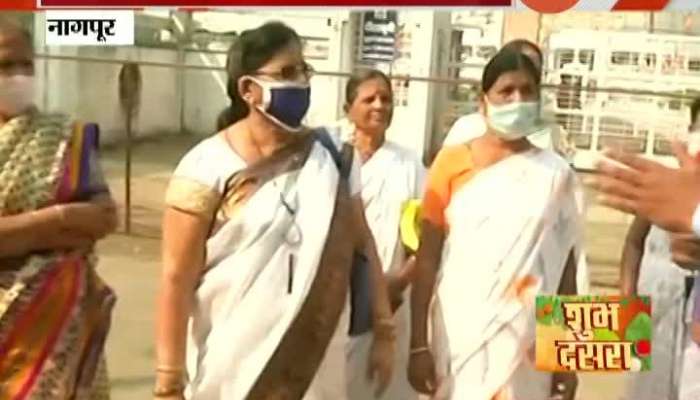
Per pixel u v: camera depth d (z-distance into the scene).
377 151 3.93
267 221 2.96
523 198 3.20
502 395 3.21
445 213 3.31
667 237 3.13
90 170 2.93
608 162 1.96
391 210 3.84
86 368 2.96
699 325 3.16
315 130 3.12
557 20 11.95
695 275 3.17
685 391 3.25
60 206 2.83
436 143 10.88
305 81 3.04
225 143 3.04
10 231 2.77
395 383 3.73
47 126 2.86
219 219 3.01
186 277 3.01
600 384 5.34
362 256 3.23
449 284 3.27
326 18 11.70
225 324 3.00
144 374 5.56
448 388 3.29
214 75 15.62
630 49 11.65
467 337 3.23
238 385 2.99
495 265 3.19
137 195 11.27
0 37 2.79
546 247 3.21
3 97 2.81
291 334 2.98
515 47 3.34
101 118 14.46
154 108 15.52
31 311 2.83
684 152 1.98
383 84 3.94
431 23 11.84
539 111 3.26
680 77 11.62
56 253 2.87
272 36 2.99
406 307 3.75
